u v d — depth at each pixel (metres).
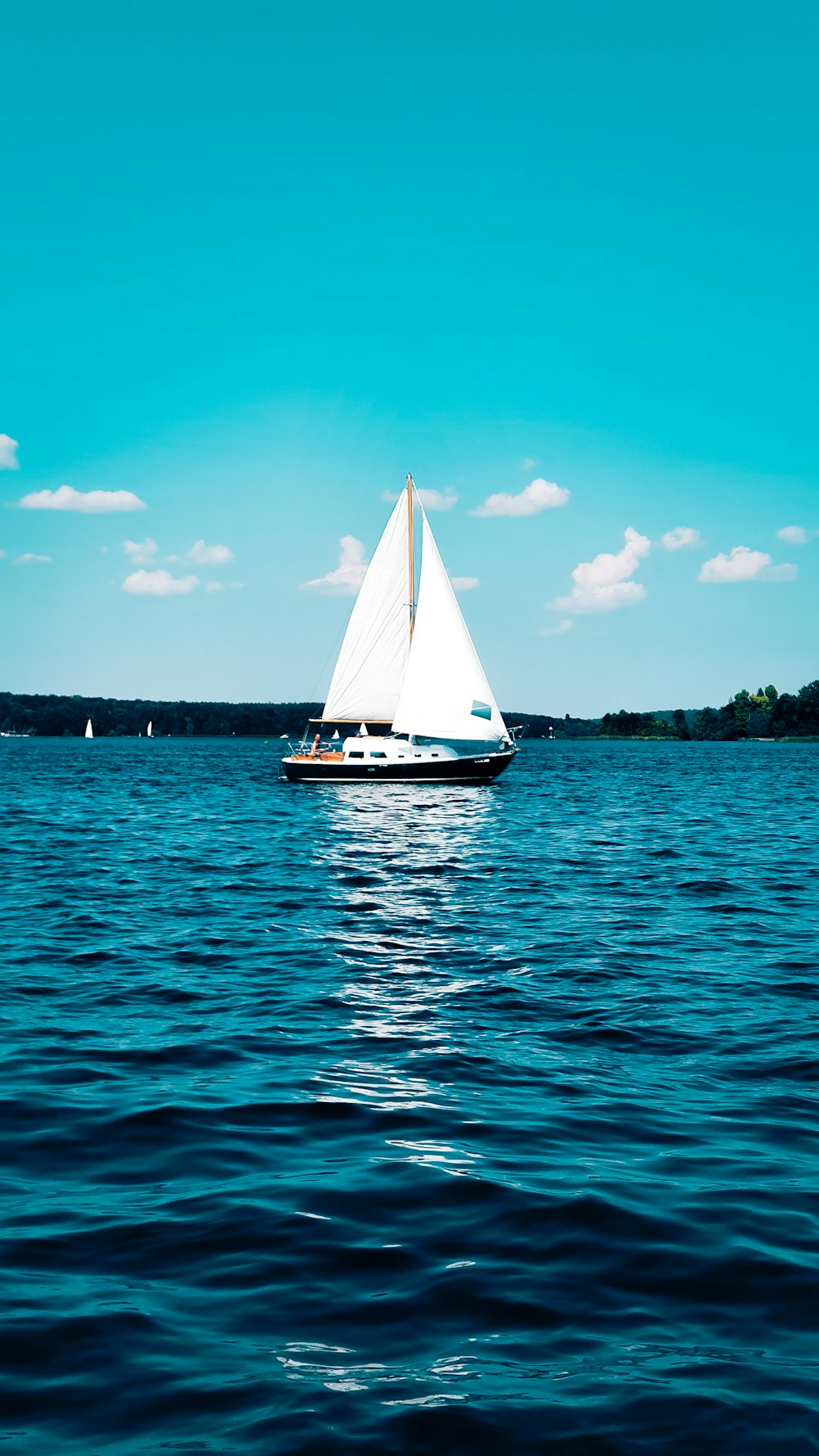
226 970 16.09
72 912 21.17
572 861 30.81
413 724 58.59
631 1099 10.26
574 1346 5.85
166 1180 8.17
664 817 47.44
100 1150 8.80
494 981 15.48
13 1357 5.67
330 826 42.31
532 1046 12.16
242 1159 8.62
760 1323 6.08
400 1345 5.85
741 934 19.27
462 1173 8.30
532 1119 9.66
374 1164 8.51
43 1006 13.77
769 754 181.38
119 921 20.25
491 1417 5.21
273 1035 12.51
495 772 63.59
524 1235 7.20
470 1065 11.37
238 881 26.17
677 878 26.98
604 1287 6.49
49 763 115.88
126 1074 10.92
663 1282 6.55
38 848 32.88
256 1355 5.74
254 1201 7.75
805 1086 10.70
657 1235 7.19
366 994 14.62
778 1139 9.14
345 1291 6.45
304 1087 10.53
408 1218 7.48
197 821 44.22
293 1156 8.69
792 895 24.03
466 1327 6.04
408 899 23.44
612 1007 13.95
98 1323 6.01
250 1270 6.69
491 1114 9.80
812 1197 7.84
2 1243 7.03
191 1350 5.78
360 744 63.38
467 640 58.19
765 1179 8.21
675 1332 5.99
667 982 15.45
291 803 55.09
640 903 22.92
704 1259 6.83
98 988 14.80
